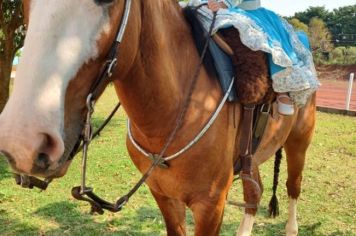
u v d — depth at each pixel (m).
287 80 2.50
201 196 2.32
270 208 3.97
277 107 2.73
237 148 2.54
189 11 2.37
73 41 1.48
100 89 1.65
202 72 2.26
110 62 1.62
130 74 1.93
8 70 7.71
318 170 6.25
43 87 1.43
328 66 30.73
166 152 2.21
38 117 1.41
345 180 5.79
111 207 2.17
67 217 4.33
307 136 3.69
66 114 1.54
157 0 1.97
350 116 11.97
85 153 1.71
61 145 1.47
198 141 2.20
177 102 2.14
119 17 1.62
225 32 2.44
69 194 4.96
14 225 4.12
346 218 4.50
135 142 2.34
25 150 1.39
